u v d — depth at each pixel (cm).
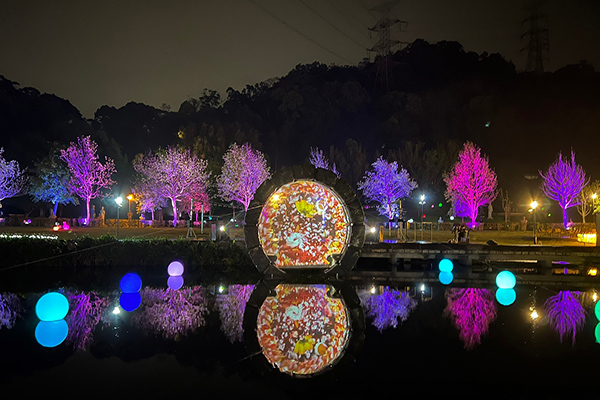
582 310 1357
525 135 6862
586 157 6394
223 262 2291
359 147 6391
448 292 1655
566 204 4594
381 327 1173
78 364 901
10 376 838
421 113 7525
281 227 1936
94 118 7719
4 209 5338
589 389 791
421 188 6022
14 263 2133
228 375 855
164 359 934
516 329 1148
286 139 7619
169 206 5741
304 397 761
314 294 1598
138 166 5203
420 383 820
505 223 4628
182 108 8025
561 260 2341
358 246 1869
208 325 1184
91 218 4944
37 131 5894
